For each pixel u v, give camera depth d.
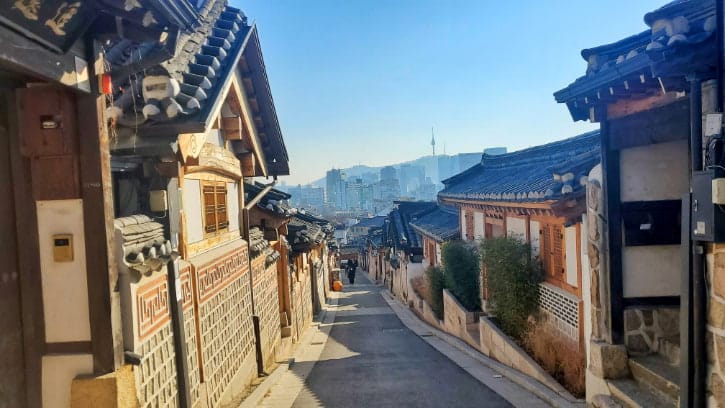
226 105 7.87
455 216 22.03
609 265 5.87
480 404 7.18
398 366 10.42
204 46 5.95
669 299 5.87
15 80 3.53
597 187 6.01
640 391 5.42
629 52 4.75
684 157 5.80
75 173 3.65
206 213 7.11
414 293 21.83
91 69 3.61
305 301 18.33
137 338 4.19
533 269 9.88
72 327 3.71
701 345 3.87
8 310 3.60
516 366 9.05
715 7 3.42
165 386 4.90
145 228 4.52
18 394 3.63
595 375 6.00
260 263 10.20
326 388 8.62
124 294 3.99
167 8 3.17
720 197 3.47
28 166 3.65
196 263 6.27
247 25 7.32
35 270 3.68
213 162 7.12
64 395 3.71
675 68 3.59
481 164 21.81
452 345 13.08
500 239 10.68
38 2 2.82
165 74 4.33
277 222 12.06
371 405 7.42
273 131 9.23
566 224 7.62
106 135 3.77
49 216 3.67
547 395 7.10
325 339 15.88
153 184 5.05
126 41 4.29
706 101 3.71
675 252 5.87
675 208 5.82
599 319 6.04
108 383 3.66
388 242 32.03
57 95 3.59
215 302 6.99
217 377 6.90
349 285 40.97
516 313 10.00
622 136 5.66
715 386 3.77
